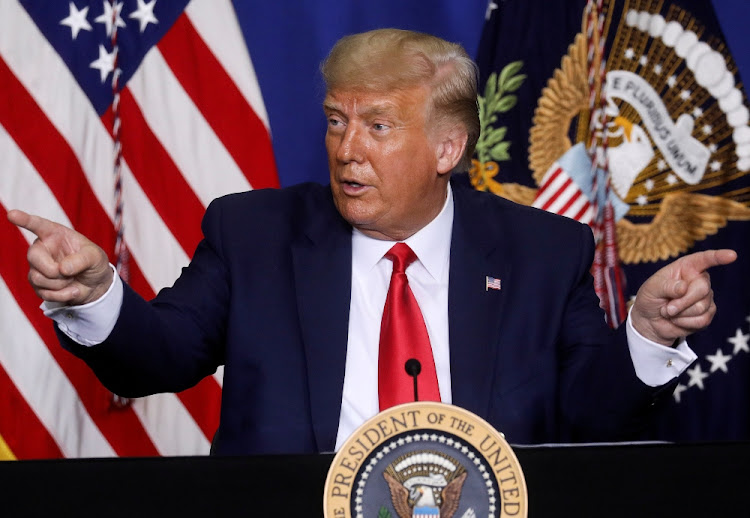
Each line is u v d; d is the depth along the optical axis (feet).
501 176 29.25
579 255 18.57
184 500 10.75
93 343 15.26
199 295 17.89
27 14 27.96
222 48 28.86
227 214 18.70
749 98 29.50
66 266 12.81
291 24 29.07
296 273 17.71
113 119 28.25
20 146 27.48
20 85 27.66
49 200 27.40
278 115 28.94
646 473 11.02
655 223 29.66
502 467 10.53
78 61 28.17
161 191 28.40
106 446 27.84
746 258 29.55
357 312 17.51
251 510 10.78
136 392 16.92
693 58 29.60
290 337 17.16
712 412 29.71
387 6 29.19
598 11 29.32
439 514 10.44
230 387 17.08
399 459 10.54
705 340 29.66
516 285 17.90
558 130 29.35
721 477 11.07
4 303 27.09
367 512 10.43
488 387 16.76
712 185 29.63
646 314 14.26
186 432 28.37
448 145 17.56
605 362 15.90
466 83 17.34
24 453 27.09
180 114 28.58
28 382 27.17
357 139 16.66
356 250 18.02
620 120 29.60
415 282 17.84
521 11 29.45
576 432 17.22
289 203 18.99
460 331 17.16
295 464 10.95
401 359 16.44
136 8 28.73
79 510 10.64
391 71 16.48
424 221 17.74
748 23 29.53
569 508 10.94
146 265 28.17
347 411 16.74
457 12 29.30
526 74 29.37
